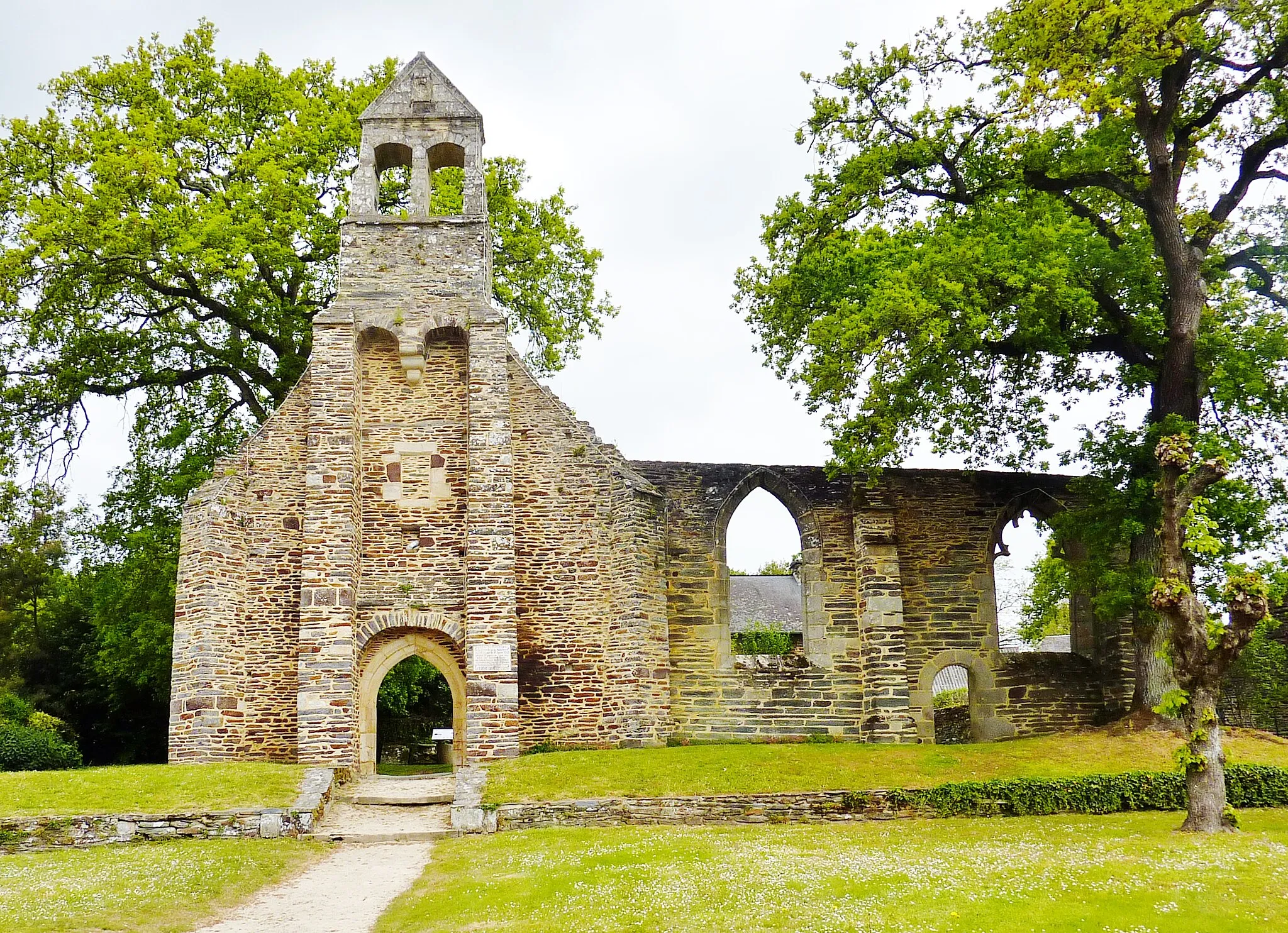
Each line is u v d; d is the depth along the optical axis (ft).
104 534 99.81
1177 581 55.01
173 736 73.46
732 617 130.21
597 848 51.75
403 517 79.00
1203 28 69.26
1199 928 35.88
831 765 67.67
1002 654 88.22
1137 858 45.39
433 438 80.89
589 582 79.36
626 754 70.38
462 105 87.81
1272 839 49.75
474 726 72.59
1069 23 66.44
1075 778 62.75
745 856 48.37
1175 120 79.20
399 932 39.17
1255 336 76.43
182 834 56.80
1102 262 78.28
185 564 76.28
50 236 86.63
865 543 85.10
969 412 82.53
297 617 77.15
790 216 84.23
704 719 81.82
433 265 83.92
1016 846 49.80
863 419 73.87
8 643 114.42
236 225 90.99
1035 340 77.82
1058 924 36.24
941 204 83.56
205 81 100.42
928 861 45.93
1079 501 91.56
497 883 45.50
